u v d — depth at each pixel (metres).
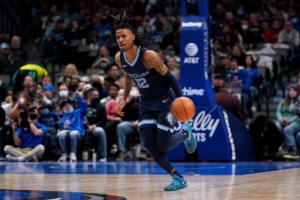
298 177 13.70
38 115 22.45
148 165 19.03
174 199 9.45
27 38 34.50
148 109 11.05
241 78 25.36
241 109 21.83
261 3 33.69
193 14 20.88
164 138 10.83
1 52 28.36
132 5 35.19
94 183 12.48
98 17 33.97
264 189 10.94
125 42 10.73
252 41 30.52
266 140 22.17
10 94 22.92
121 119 22.83
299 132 21.67
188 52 20.58
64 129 22.14
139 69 10.85
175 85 10.92
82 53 30.95
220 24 27.92
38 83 25.53
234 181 12.74
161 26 31.88
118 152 22.47
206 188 11.23
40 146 21.80
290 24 30.02
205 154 20.77
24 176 14.58
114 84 23.08
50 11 35.16
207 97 20.62
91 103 22.36
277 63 28.42
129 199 9.53
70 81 24.36
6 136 22.14
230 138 20.77
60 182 12.80
